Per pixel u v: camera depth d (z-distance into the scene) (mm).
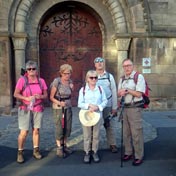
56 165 5285
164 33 10719
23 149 5770
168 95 11070
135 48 10719
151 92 10945
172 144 6621
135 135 5270
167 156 5793
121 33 10656
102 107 5309
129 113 5289
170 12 10820
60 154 5719
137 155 5320
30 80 5363
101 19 11219
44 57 11477
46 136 7293
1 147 6352
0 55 10016
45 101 11477
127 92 5188
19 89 5297
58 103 5574
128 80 5266
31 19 10734
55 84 5602
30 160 5531
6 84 10156
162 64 10914
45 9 10758
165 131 7816
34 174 4871
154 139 7031
